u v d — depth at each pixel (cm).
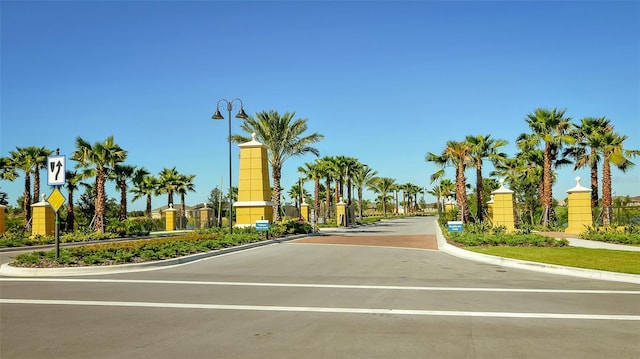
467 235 2348
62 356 638
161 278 1348
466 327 786
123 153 3706
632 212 2900
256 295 1077
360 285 1220
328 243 2647
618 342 698
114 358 629
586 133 3791
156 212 8938
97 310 920
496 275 1409
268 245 2512
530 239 2180
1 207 3562
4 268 1505
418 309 926
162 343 695
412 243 2650
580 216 2972
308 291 1130
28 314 886
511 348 669
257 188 3198
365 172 7475
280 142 3916
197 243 2103
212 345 685
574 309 925
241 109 2978
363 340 709
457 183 4447
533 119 3762
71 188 4334
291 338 721
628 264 1519
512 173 4744
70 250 1748
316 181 6862
